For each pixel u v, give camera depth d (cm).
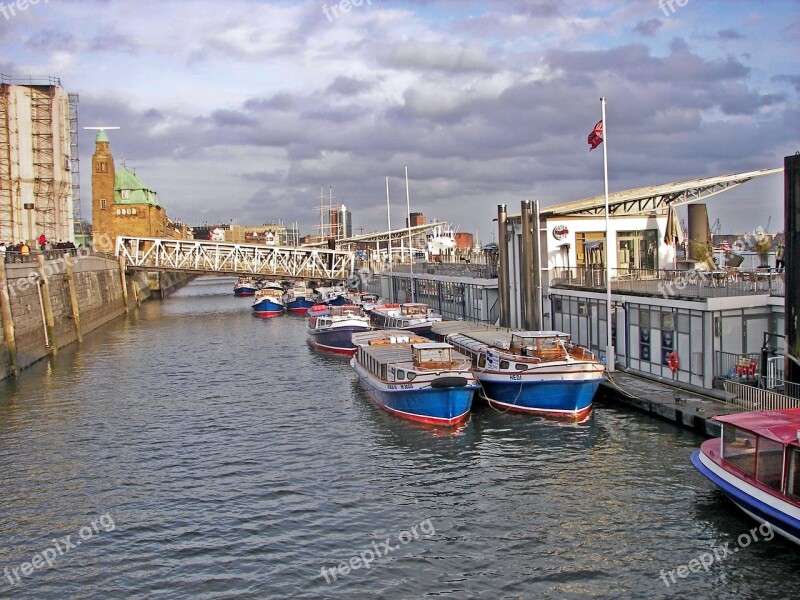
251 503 2883
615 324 4594
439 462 3294
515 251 5838
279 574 2308
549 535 2508
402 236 14338
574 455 3269
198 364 6294
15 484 3169
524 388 3925
